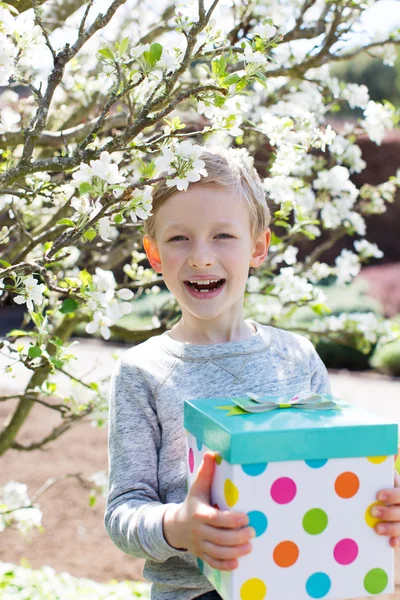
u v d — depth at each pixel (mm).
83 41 1413
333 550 1057
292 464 1039
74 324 2996
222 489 1059
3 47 1477
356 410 1170
